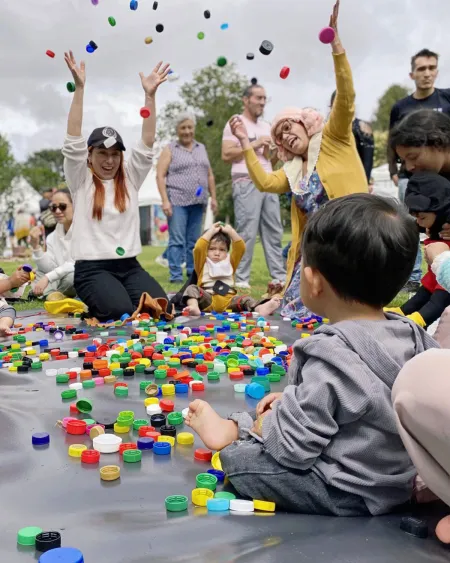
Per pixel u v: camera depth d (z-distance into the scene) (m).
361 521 1.75
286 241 16.31
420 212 3.41
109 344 4.27
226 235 6.08
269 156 7.58
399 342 1.79
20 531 1.62
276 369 3.51
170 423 2.65
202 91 25.47
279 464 1.81
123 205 5.58
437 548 1.57
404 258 1.79
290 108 5.34
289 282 5.59
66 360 3.89
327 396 1.72
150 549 1.58
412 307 3.64
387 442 1.75
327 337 1.79
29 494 1.94
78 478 2.08
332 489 1.78
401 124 3.82
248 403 2.99
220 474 2.07
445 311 2.49
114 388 3.21
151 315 5.45
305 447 1.73
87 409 2.79
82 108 5.31
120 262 5.67
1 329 4.64
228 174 26.61
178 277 8.64
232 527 1.70
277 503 1.83
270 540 1.62
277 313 5.73
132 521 1.75
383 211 1.81
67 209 6.96
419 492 1.86
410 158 3.72
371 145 6.69
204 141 25.94
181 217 8.49
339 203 1.83
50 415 2.78
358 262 1.77
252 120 7.71
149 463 2.22
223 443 2.08
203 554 1.54
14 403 2.95
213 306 5.93
